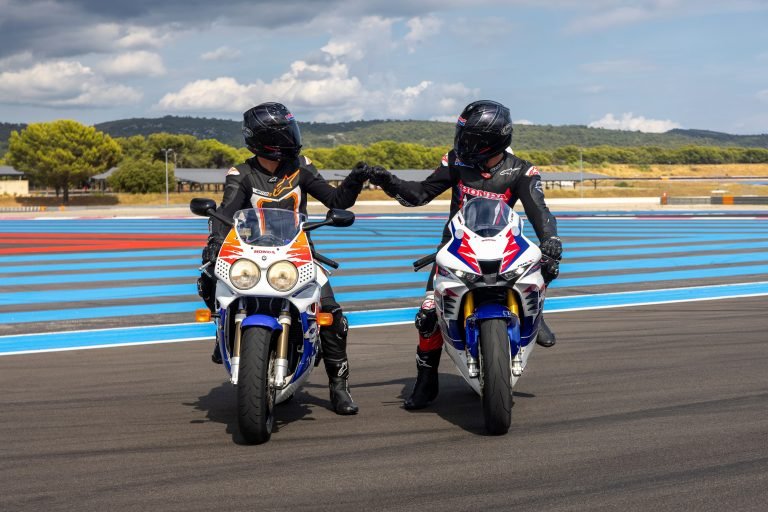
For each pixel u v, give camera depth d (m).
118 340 9.12
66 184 95.94
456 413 5.75
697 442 4.87
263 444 4.96
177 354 8.24
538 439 5.00
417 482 4.21
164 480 4.28
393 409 5.89
